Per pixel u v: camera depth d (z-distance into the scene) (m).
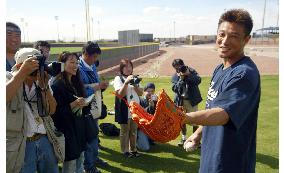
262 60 27.12
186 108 5.91
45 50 5.23
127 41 46.81
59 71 3.30
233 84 1.88
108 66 22.16
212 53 43.41
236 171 2.03
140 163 5.25
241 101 1.80
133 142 5.49
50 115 3.16
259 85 1.99
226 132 2.02
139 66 24.27
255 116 2.06
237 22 1.95
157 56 37.19
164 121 1.72
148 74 18.45
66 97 3.54
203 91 11.80
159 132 1.76
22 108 2.75
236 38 1.96
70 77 3.72
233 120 1.77
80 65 4.45
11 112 2.68
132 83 5.04
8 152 2.67
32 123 2.98
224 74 2.04
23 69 2.52
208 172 2.10
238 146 2.02
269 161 5.28
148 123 1.76
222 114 1.76
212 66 23.44
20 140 2.74
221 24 2.02
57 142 3.16
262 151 5.71
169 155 5.61
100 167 5.06
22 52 2.83
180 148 5.97
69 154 3.54
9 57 3.81
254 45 63.91
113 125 6.80
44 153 3.07
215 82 2.11
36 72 2.88
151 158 5.47
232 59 2.04
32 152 2.99
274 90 11.84
